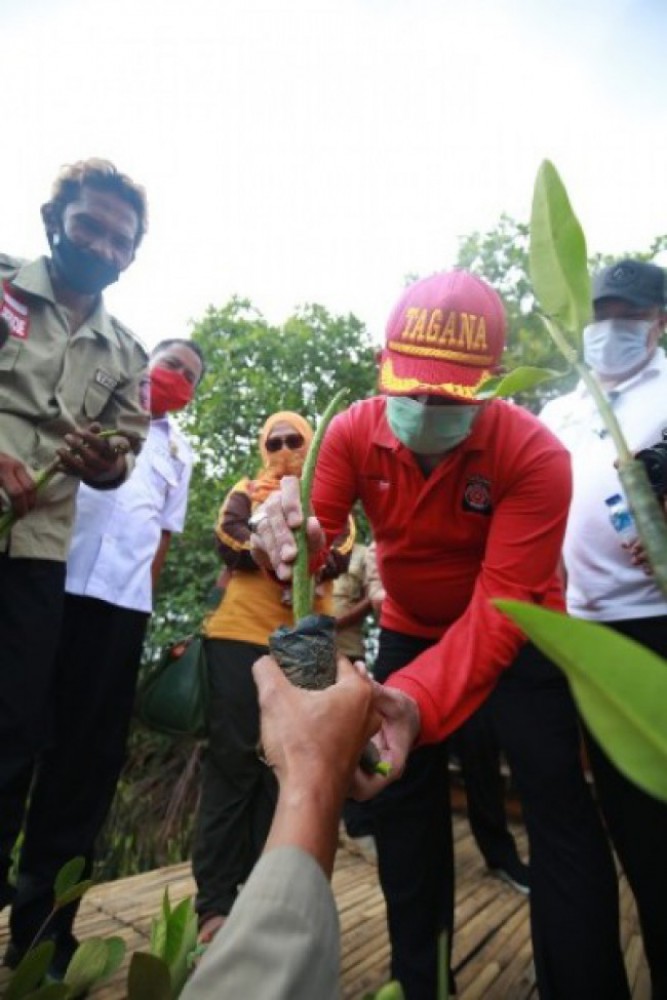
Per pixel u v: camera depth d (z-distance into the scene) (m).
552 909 1.47
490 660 1.32
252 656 2.30
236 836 2.23
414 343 1.37
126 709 2.06
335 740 0.64
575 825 1.50
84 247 1.79
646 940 1.65
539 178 0.58
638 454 1.46
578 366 0.54
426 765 1.71
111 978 1.77
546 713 1.58
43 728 1.78
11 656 1.66
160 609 4.73
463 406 1.38
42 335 1.78
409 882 1.70
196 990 0.50
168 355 2.69
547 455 1.49
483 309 1.38
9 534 1.66
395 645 1.86
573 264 0.56
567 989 1.43
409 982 1.65
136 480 2.28
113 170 1.81
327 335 5.23
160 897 2.41
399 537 1.67
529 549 1.44
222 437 5.09
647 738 0.34
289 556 1.13
